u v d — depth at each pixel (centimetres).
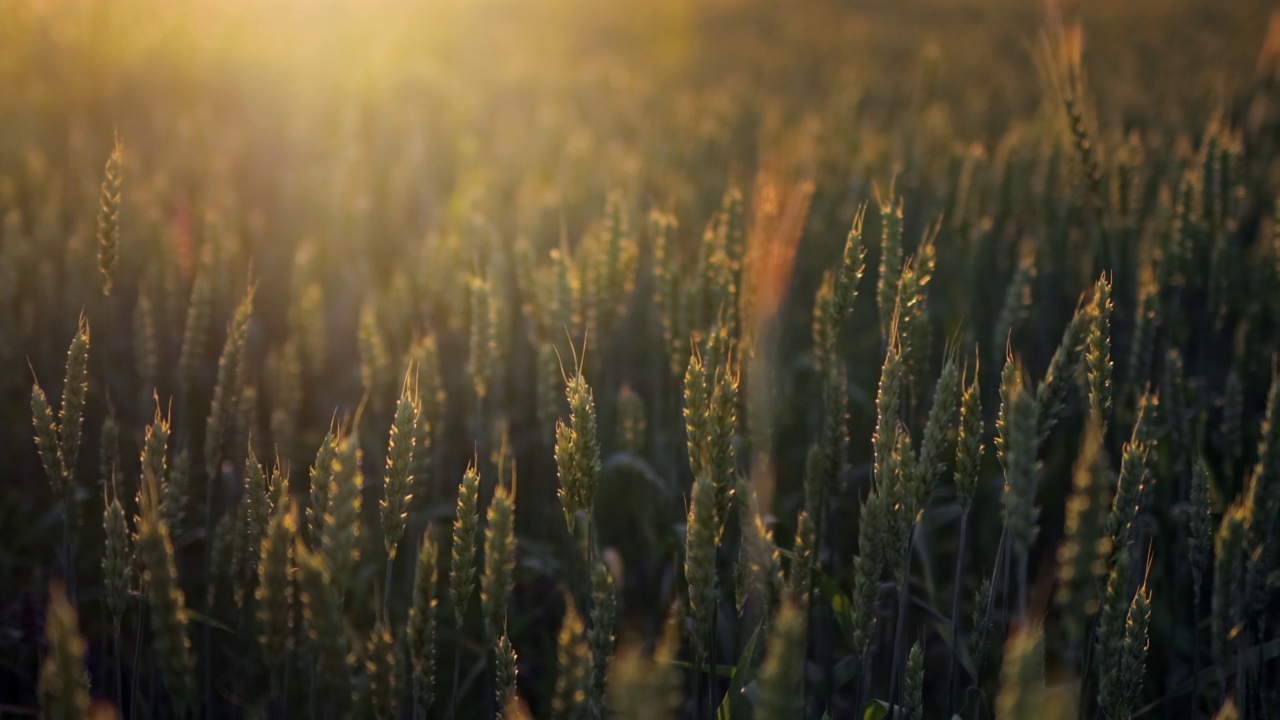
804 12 2964
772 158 517
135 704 211
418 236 668
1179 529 329
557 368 338
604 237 346
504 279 391
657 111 1142
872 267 552
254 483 203
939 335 531
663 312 323
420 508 386
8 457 446
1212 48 1692
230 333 266
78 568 385
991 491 437
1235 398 328
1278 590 326
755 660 237
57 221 547
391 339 440
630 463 359
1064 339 178
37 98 935
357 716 206
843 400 255
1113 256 405
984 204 530
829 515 284
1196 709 235
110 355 488
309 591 159
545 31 2486
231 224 564
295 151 869
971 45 2214
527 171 777
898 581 217
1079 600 145
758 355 237
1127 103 1009
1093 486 144
